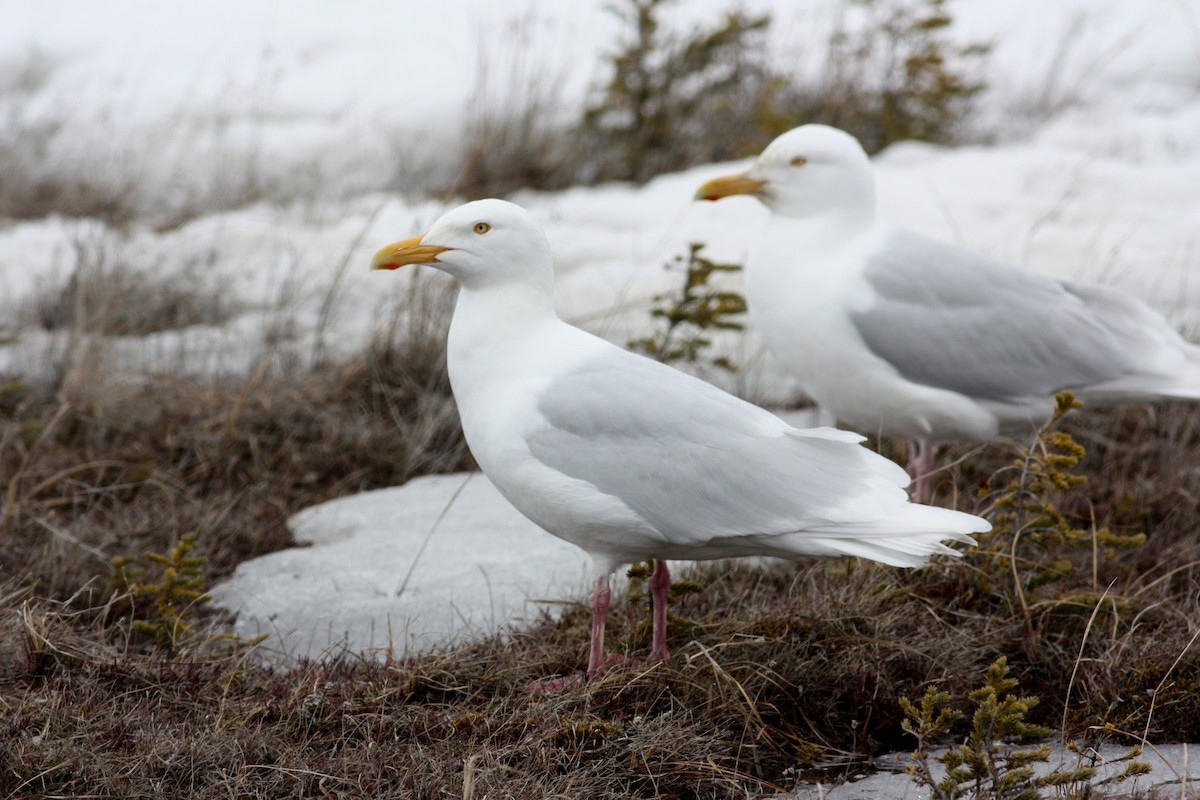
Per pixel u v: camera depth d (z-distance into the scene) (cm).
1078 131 2111
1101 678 816
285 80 2155
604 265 1595
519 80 2145
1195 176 1847
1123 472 1138
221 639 875
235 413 1202
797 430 792
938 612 886
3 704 751
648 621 866
